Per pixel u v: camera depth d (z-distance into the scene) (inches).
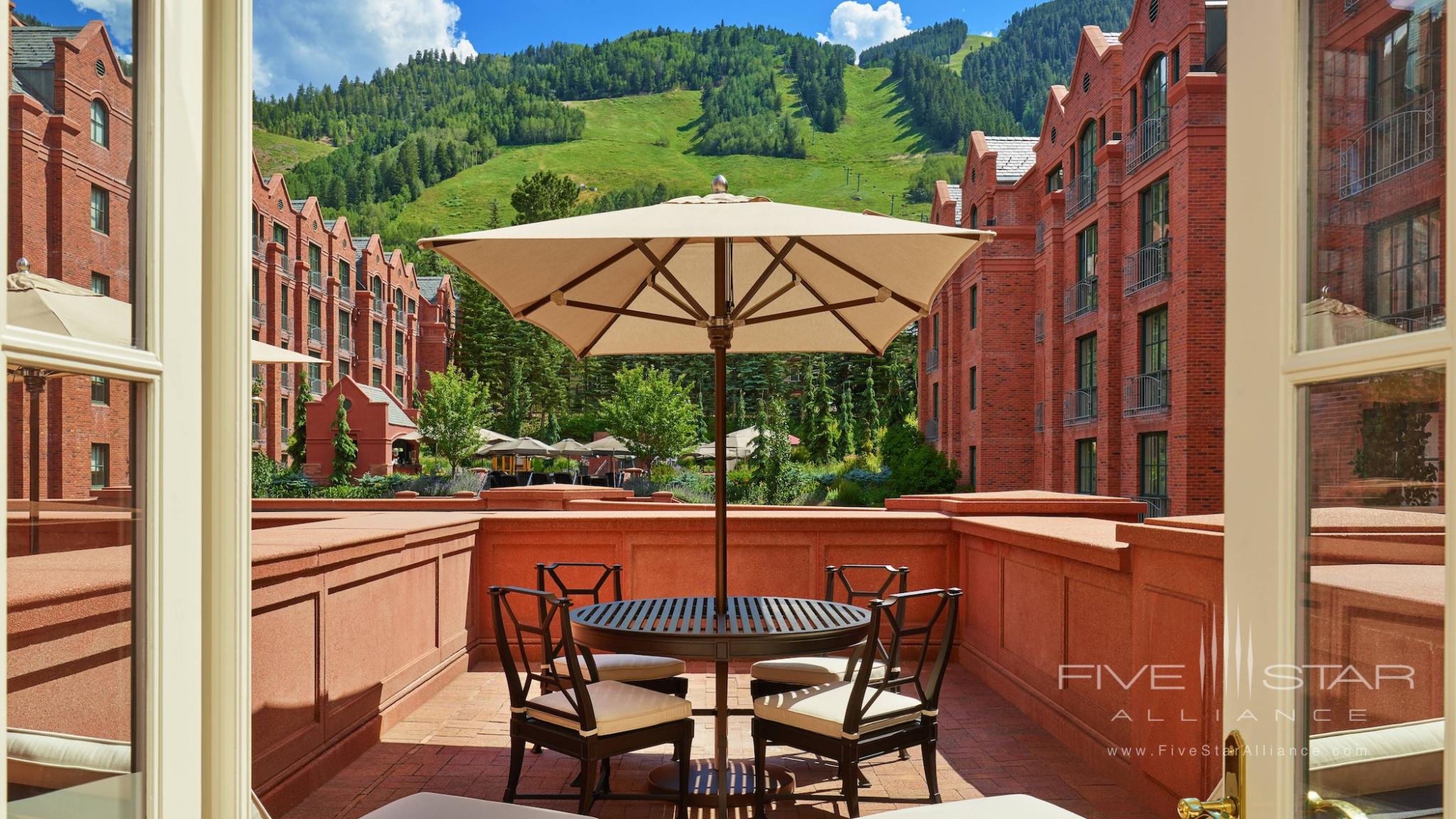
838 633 149.1
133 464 47.4
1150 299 724.7
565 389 2645.2
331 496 1289.4
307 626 156.6
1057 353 925.2
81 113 43.6
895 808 154.3
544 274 159.9
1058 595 193.3
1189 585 136.5
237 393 55.9
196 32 52.3
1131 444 760.3
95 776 44.7
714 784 165.3
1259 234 47.4
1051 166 959.6
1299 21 44.9
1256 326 47.8
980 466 1023.6
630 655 187.2
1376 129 39.4
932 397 1348.4
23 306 39.9
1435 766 36.0
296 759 152.5
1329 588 42.5
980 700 223.9
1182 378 659.4
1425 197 36.5
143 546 47.9
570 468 1835.6
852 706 138.6
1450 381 34.8
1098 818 148.8
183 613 50.5
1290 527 44.8
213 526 55.4
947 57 6914.4
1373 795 39.3
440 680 231.1
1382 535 38.9
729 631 147.2
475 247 138.9
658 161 5979.3
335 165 5423.2
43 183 41.1
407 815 83.5
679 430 1711.4
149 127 48.4
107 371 44.8
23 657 40.3
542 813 84.4
